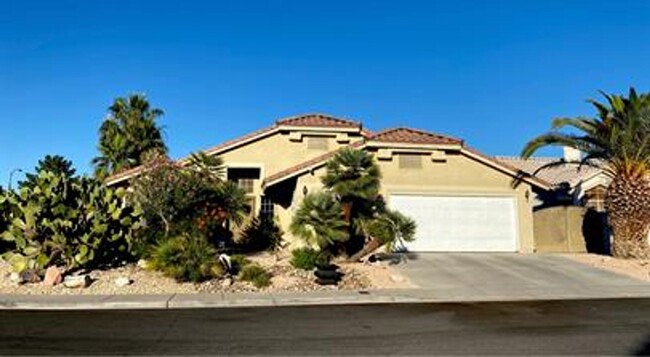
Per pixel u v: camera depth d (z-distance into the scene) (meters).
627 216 19.45
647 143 19.08
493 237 22.45
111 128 32.84
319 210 16.22
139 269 15.75
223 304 12.47
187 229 16.86
